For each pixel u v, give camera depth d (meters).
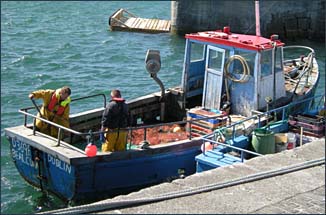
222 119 15.38
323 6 41.78
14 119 23.44
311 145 9.29
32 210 14.20
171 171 14.34
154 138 15.90
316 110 16.84
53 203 14.27
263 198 7.49
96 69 33.97
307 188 7.80
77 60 36.56
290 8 42.56
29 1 66.38
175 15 44.62
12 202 14.66
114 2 66.31
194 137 15.34
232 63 16.11
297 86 17.73
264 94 16.17
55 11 60.22
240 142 14.49
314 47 40.84
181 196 7.41
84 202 13.66
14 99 26.89
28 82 30.86
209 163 13.26
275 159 8.73
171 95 17.38
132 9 62.28
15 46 41.41
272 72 16.30
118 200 7.21
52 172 13.86
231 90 16.27
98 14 58.50
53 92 14.44
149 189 7.66
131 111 16.72
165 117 17.47
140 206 7.16
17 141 14.45
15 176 16.39
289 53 39.38
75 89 29.69
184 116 17.20
